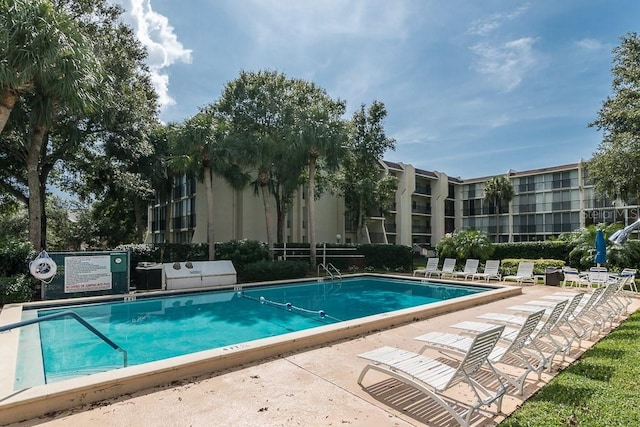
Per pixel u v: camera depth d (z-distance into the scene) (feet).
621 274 39.86
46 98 38.63
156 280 42.04
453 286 49.08
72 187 70.08
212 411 11.71
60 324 27.43
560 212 120.37
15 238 36.78
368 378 14.60
